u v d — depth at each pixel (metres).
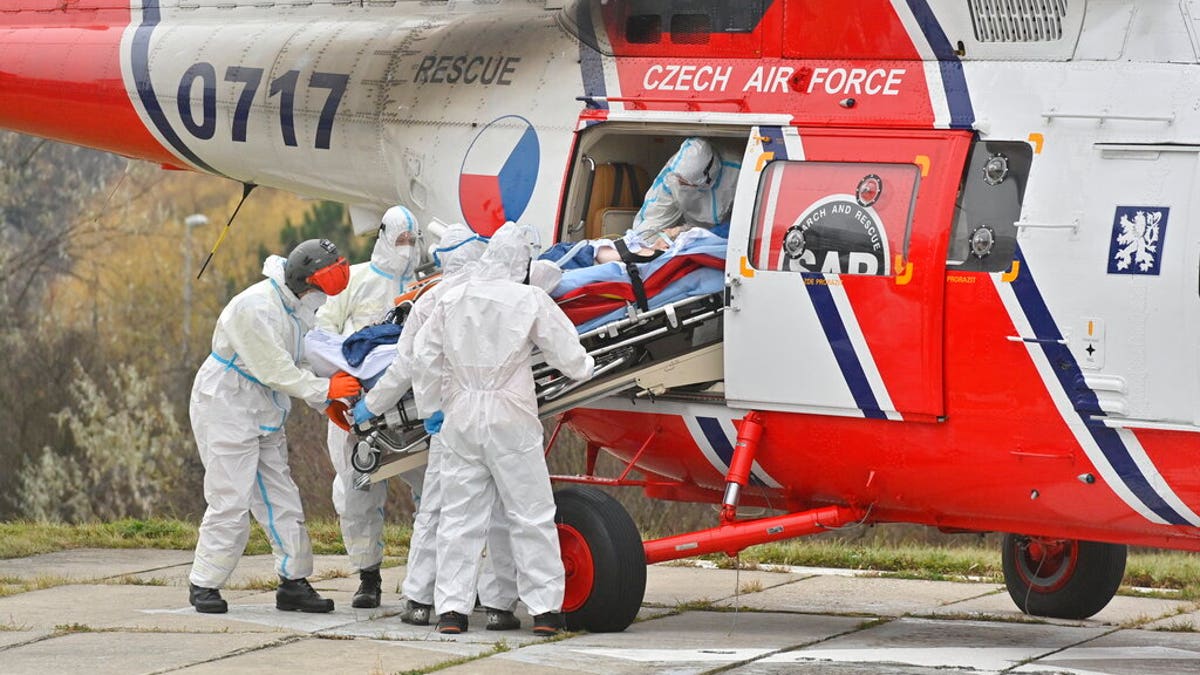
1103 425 11.41
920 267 11.95
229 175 18.20
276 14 17.92
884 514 13.13
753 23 13.34
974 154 12.05
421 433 13.08
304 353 13.36
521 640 12.27
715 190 13.74
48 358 49.94
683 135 13.66
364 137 16.28
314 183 17.16
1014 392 11.73
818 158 12.61
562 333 12.23
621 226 14.53
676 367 12.96
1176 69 11.43
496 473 12.27
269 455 13.52
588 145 14.17
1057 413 11.58
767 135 12.89
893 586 15.91
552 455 33.28
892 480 12.61
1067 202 11.56
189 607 13.90
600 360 12.88
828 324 12.35
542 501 12.34
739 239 12.75
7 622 13.05
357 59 16.70
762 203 12.73
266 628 12.77
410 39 16.47
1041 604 14.30
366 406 12.77
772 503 13.88
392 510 34.38
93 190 54.28
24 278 55.44
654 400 13.51
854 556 17.34
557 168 14.32
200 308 57.88
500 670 11.09
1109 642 13.00
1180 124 11.30
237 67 17.56
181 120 18.00
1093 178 11.52
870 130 12.45
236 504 13.27
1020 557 14.47
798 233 12.50
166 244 60.88
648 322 12.93
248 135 17.42
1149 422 11.22
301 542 13.55
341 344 13.23
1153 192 11.29
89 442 48.53
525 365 12.34
